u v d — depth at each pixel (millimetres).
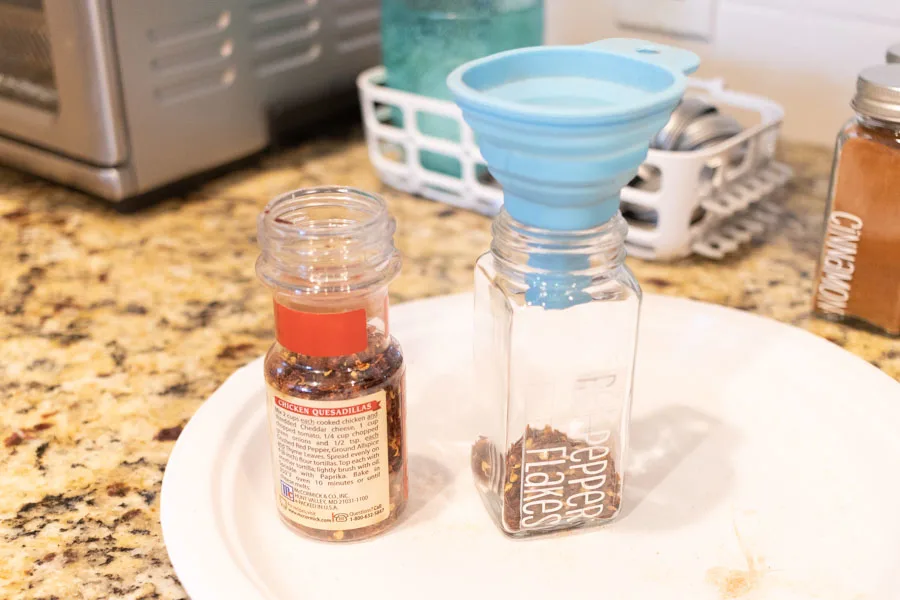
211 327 644
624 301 464
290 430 442
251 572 436
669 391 575
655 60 417
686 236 682
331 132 952
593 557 458
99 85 710
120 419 550
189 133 784
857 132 577
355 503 455
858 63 805
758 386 574
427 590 438
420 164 820
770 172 745
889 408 529
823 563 448
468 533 475
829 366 569
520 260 442
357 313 426
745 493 497
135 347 621
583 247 427
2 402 564
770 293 674
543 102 409
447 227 777
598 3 925
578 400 476
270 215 444
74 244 752
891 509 474
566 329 463
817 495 492
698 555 458
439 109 742
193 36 755
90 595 427
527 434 468
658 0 887
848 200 592
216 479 486
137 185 761
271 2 807
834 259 615
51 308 666
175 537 442
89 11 682
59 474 505
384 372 446
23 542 458
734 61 871
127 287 693
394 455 463
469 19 741
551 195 406
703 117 708
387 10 778
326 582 441
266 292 689
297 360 441
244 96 818
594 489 470
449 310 636
